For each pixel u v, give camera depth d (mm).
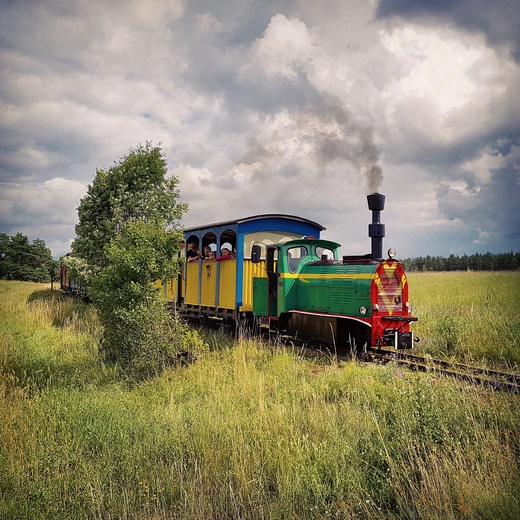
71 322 16828
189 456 5797
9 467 5414
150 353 9812
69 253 19875
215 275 15070
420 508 4367
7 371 9969
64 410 7039
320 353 11219
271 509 4566
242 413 6922
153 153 18375
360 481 4941
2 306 21922
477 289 25516
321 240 13320
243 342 11656
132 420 6734
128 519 4660
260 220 14281
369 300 10539
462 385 7215
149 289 10133
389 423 6297
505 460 4910
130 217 17609
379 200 11211
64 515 4637
